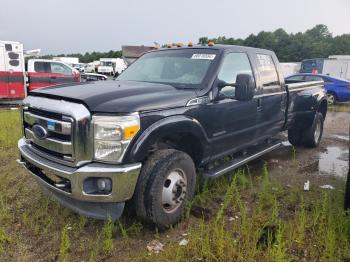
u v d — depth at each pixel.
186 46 5.02
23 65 13.91
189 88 4.18
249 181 5.05
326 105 7.57
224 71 4.49
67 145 3.29
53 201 4.18
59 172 3.32
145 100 3.49
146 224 3.68
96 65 42.16
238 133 4.79
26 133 3.94
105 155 3.24
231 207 4.16
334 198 4.21
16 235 3.56
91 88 3.76
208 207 4.14
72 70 15.45
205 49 4.69
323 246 3.25
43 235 3.56
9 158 6.11
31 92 3.89
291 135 7.27
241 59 4.92
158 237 3.53
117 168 3.22
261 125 5.35
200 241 3.33
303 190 4.78
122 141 3.22
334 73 27.66
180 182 3.74
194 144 4.16
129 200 3.61
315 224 3.55
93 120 3.23
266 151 5.66
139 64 5.15
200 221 3.82
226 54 4.59
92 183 3.31
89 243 3.44
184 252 3.21
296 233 3.42
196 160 4.27
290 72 32.16
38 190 4.64
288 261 2.97
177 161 3.62
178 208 3.76
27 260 3.18
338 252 3.11
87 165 3.26
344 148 7.55
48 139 3.47
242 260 3.01
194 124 3.90
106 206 3.55
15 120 9.42
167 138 3.99
